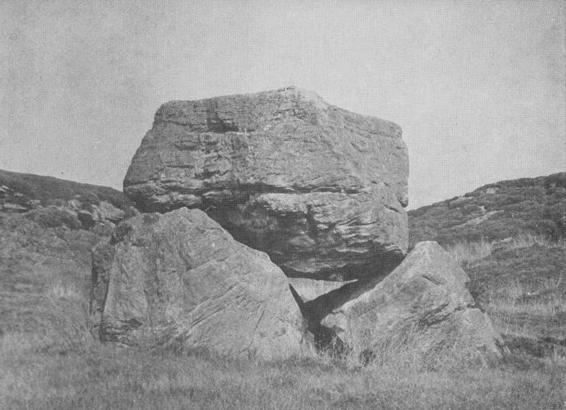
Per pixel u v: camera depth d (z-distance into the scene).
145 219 11.43
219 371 9.68
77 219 27.77
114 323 11.12
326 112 11.77
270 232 11.73
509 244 27.78
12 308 14.98
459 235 30.92
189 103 12.34
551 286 20.69
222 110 11.95
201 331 10.96
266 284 11.60
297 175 11.36
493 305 18.81
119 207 31.91
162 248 11.10
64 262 21.39
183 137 12.20
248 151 11.52
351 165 11.59
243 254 11.48
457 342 12.09
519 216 32.72
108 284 11.50
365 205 11.59
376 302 11.93
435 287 12.00
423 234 32.84
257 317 11.41
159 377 9.25
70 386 8.88
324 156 11.47
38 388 8.81
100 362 10.02
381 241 11.75
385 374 10.36
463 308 12.26
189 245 11.04
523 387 9.81
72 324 13.09
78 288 18.02
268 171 11.34
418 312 11.89
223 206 12.07
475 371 11.07
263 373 9.89
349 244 11.65
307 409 8.23
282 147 11.45
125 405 8.02
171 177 12.08
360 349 11.73
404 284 11.90
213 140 11.95
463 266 25.16
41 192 29.59
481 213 35.16
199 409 7.90
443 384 9.85
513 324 16.28
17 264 19.89
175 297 10.95
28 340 11.92
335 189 11.49
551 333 15.35
